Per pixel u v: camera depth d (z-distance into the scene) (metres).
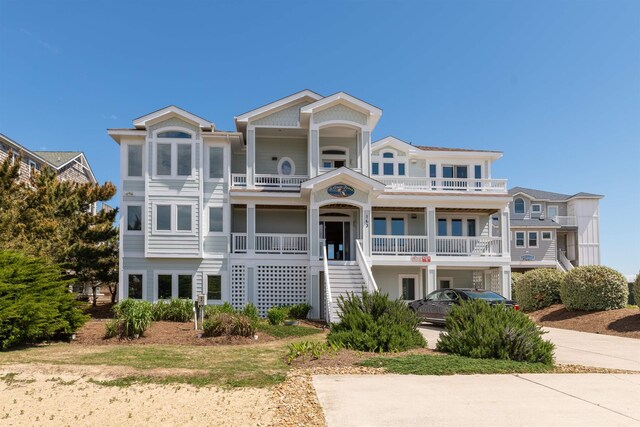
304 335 16.02
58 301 13.73
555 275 24.12
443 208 25.89
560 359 11.80
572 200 46.41
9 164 20.97
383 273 26.80
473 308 12.58
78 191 24.86
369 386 8.59
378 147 27.39
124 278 22.95
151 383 8.77
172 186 23.25
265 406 7.45
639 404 7.58
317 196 23.06
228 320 14.66
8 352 11.75
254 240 23.78
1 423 6.89
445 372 9.66
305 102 25.19
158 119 23.36
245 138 26.05
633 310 19.12
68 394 8.16
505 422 6.67
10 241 17.62
